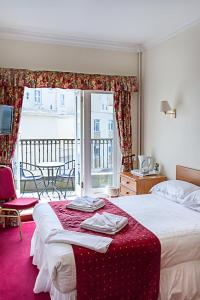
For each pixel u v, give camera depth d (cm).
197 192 305
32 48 421
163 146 426
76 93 493
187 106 371
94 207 298
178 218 276
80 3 313
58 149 680
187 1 308
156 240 227
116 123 480
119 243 219
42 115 714
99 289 208
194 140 360
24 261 312
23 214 435
